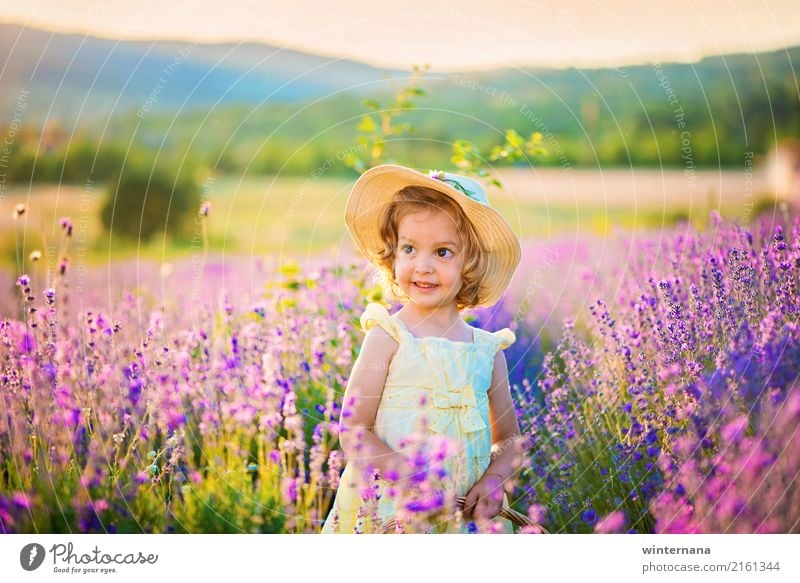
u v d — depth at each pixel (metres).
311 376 3.57
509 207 9.53
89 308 3.80
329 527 2.78
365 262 4.09
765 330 2.82
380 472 2.71
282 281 3.93
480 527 2.65
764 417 2.71
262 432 3.08
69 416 2.76
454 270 2.82
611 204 9.03
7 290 3.97
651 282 3.47
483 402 2.83
